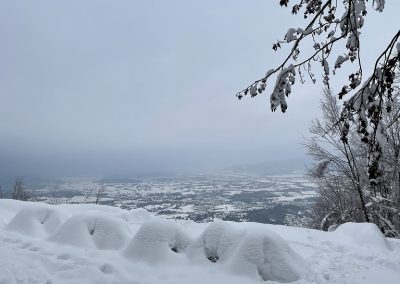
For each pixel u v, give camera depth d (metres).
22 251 7.00
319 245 9.72
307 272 7.03
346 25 4.68
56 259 6.79
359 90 4.72
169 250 7.32
